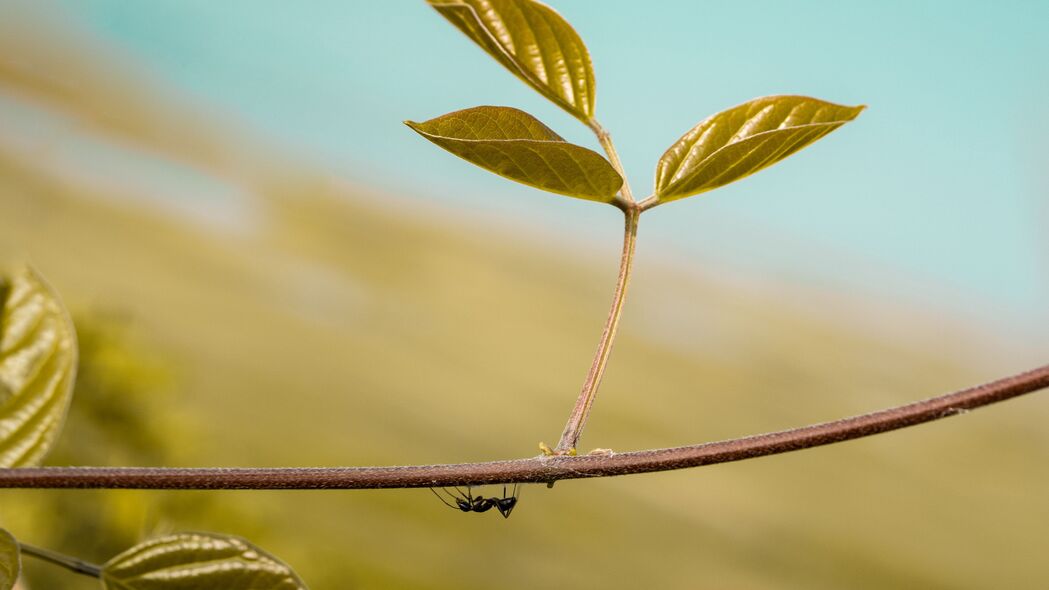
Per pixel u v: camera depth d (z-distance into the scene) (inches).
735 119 12.4
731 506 196.9
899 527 220.1
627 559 142.3
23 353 13.4
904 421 11.5
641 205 12.3
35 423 13.3
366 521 100.9
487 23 12.1
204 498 29.7
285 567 13.1
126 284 183.2
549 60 12.2
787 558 173.9
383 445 153.9
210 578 13.0
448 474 11.6
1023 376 11.4
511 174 12.1
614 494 174.6
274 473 11.7
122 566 12.9
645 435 237.9
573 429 11.8
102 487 11.6
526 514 142.6
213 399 130.6
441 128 11.9
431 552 103.6
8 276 13.6
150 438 31.4
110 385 29.9
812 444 11.6
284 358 184.2
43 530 24.0
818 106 12.3
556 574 123.2
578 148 11.8
